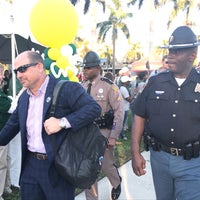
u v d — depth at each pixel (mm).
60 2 3547
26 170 2578
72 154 2414
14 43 7473
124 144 7688
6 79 9164
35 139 2486
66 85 2488
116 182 4156
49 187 2488
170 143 2516
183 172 2516
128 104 8633
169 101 2504
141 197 4461
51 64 3672
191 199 2520
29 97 2539
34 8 3574
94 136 2490
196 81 2480
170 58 2477
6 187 4418
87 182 2422
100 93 3752
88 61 3729
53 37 3594
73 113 2424
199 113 2438
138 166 2777
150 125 2619
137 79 9523
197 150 2469
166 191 2695
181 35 2418
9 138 2775
